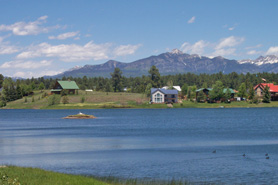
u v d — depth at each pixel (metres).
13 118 164.25
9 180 28.42
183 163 47.69
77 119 153.00
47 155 55.31
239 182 37.66
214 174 41.31
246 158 51.19
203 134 85.88
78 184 30.73
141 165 46.47
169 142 70.44
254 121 129.75
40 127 113.75
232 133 87.75
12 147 65.00
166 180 38.03
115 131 96.62
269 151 57.59
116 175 40.62
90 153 57.03
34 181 30.25
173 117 157.62
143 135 84.75
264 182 37.81
